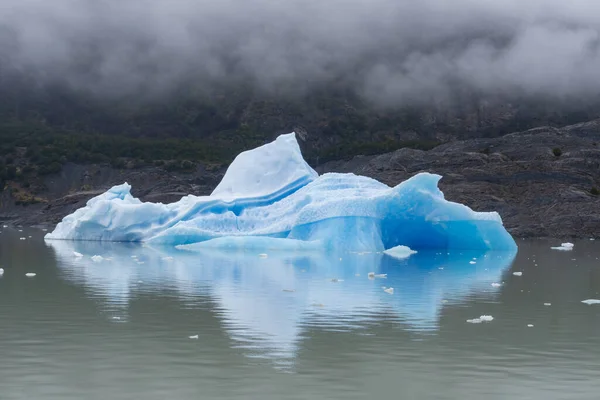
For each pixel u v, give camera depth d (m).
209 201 62.47
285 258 46.22
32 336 19.22
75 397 13.85
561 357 17.55
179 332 19.89
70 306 24.27
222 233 58.72
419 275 36.09
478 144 114.19
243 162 67.31
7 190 149.25
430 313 23.72
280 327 20.77
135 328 20.41
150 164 164.75
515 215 88.88
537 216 88.19
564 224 84.25
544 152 106.25
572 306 25.80
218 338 19.14
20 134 185.50
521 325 21.75
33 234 78.81
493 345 18.80
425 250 56.53
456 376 15.68
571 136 112.69
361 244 53.69
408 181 54.84
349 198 55.84
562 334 20.41
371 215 54.81
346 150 174.00
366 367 16.31
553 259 48.59
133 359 16.75
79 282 31.22
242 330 20.27
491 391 14.60
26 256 45.91
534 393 14.51
